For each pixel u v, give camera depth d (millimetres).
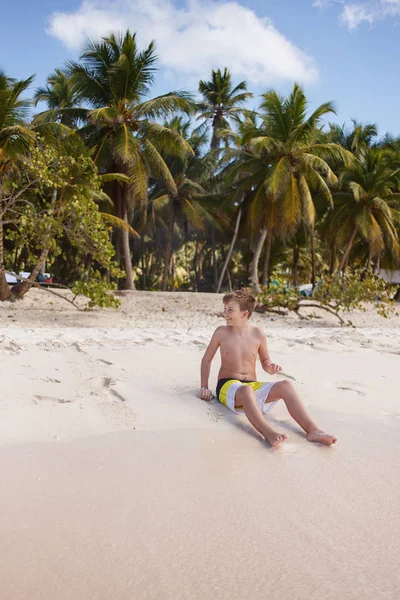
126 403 3582
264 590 1523
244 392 3332
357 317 15961
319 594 1507
